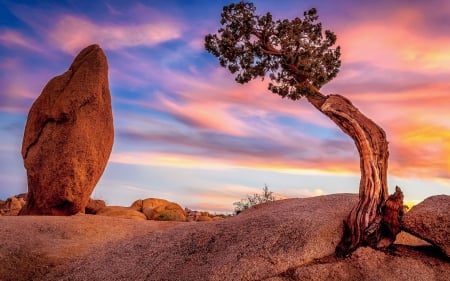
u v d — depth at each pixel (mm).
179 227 16406
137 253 14961
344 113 12977
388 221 12703
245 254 12734
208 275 12336
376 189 12812
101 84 24359
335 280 11844
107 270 14273
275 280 11789
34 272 14938
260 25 14219
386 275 12000
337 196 16094
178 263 13633
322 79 13750
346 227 12930
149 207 32844
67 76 24984
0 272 14805
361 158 12992
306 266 12172
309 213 14094
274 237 13047
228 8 14328
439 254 12898
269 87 14398
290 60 13703
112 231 17938
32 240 16625
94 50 25266
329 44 14297
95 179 24062
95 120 24000
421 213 12648
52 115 23812
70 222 18375
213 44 14461
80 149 23219
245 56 14195
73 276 14344
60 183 23016
